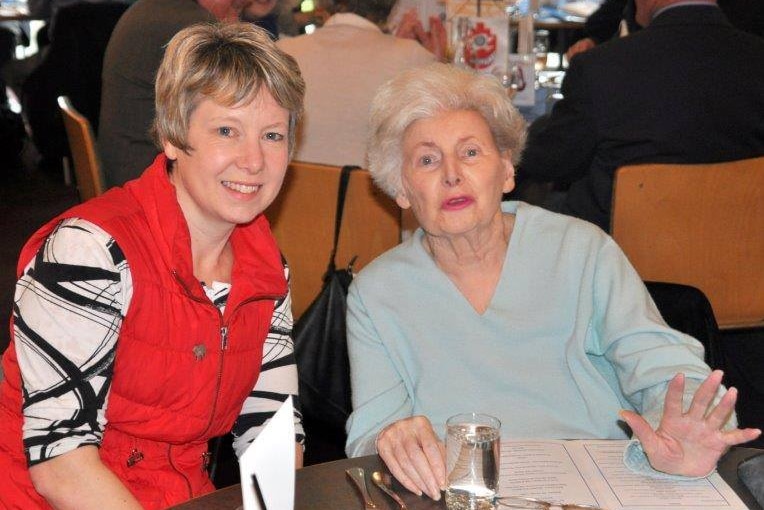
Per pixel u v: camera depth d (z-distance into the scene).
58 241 1.54
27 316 1.53
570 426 1.79
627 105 2.97
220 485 2.80
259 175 1.60
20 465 1.62
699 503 1.37
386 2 3.12
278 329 1.78
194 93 1.55
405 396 1.85
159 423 1.62
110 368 1.56
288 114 1.63
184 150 1.59
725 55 2.94
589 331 1.86
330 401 2.20
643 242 2.63
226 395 1.67
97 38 5.90
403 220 2.60
